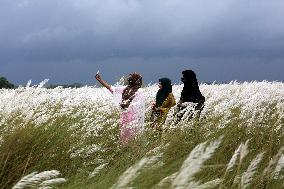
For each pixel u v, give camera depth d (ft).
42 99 29.14
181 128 26.00
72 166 23.12
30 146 22.91
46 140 23.63
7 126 24.08
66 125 25.99
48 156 22.76
